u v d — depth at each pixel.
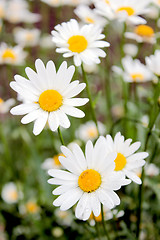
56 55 0.88
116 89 0.94
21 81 0.44
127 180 0.40
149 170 0.59
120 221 0.57
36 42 0.92
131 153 0.44
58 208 0.64
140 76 0.61
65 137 0.72
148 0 0.55
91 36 0.49
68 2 0.79
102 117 0.99
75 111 0.43
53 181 0.42
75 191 0.42
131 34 0.62
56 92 0.44
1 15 0.94
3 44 0.76
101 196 0.41
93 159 0.42
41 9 1.05
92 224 0.52
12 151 0.84
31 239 0.67
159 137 0.50
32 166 0.73
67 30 0.49
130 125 0.63
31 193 0.75
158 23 0.70
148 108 0.68
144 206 0.59
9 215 0.69
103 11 0.55
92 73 0.80
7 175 0.79
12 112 0.43
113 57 0.90
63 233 0.65
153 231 0.61
